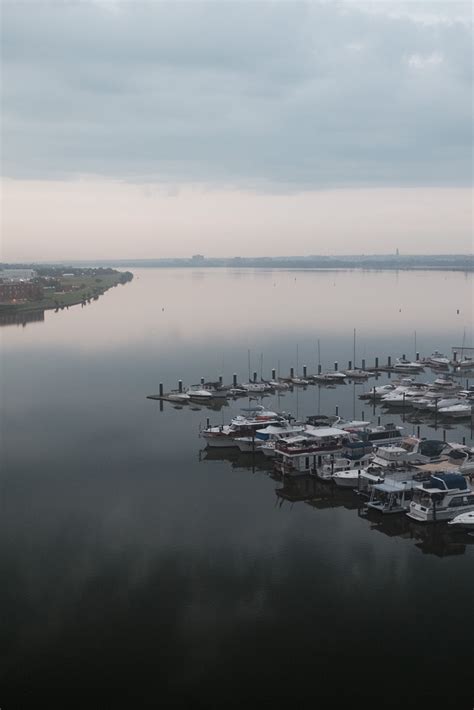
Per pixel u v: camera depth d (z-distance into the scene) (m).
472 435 111.81
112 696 45.84
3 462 93.75
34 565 62.75
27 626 53.28
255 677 47.56
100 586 59.00
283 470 89.12
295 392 148.38
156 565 62.91
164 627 53.06
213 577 60.66
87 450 100.06
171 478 88.44
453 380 153.75
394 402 134.50
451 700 45.22
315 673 47.88
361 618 54.28
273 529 71.62
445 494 73.88
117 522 73.00
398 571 62.12
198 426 115.56
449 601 56.66
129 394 141.75
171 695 45.88
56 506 77.44
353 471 86.50
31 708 44.78
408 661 49.06
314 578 60.53
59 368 173.12
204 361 184.25
